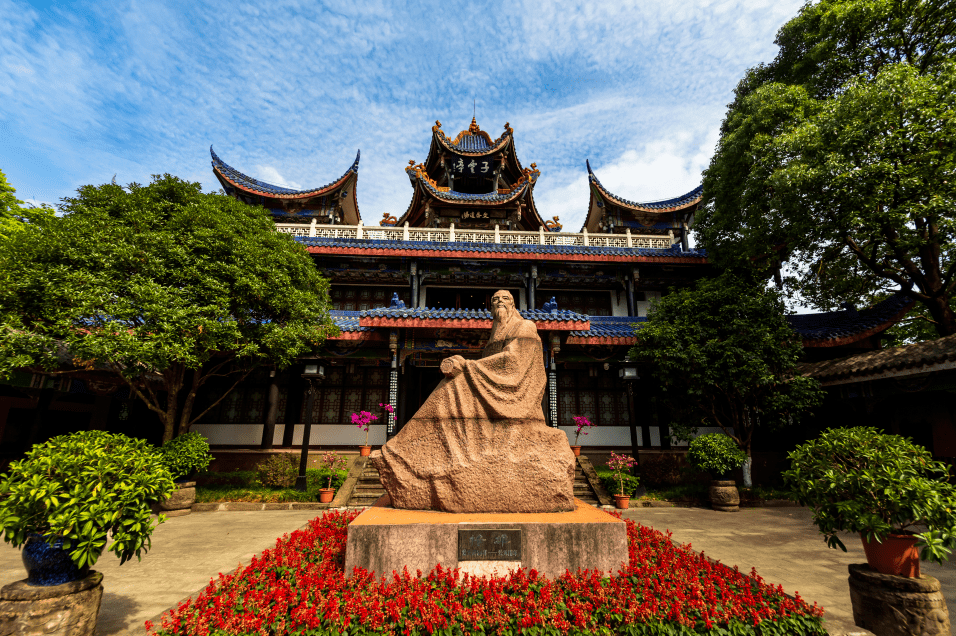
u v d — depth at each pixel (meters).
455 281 21.75
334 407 19.12
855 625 5.17
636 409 19.88
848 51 15.70
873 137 12.41
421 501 6.33
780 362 14.65
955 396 13.78
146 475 4.96
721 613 4.74
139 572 7.34
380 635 4.27
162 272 11.48
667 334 15.40
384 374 19.66
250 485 15.07
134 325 11.31
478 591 4.99
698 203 25.25
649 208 25.58
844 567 7.83
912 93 12.05
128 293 11.28
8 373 10.34
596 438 19.45
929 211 12.23
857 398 15.64
